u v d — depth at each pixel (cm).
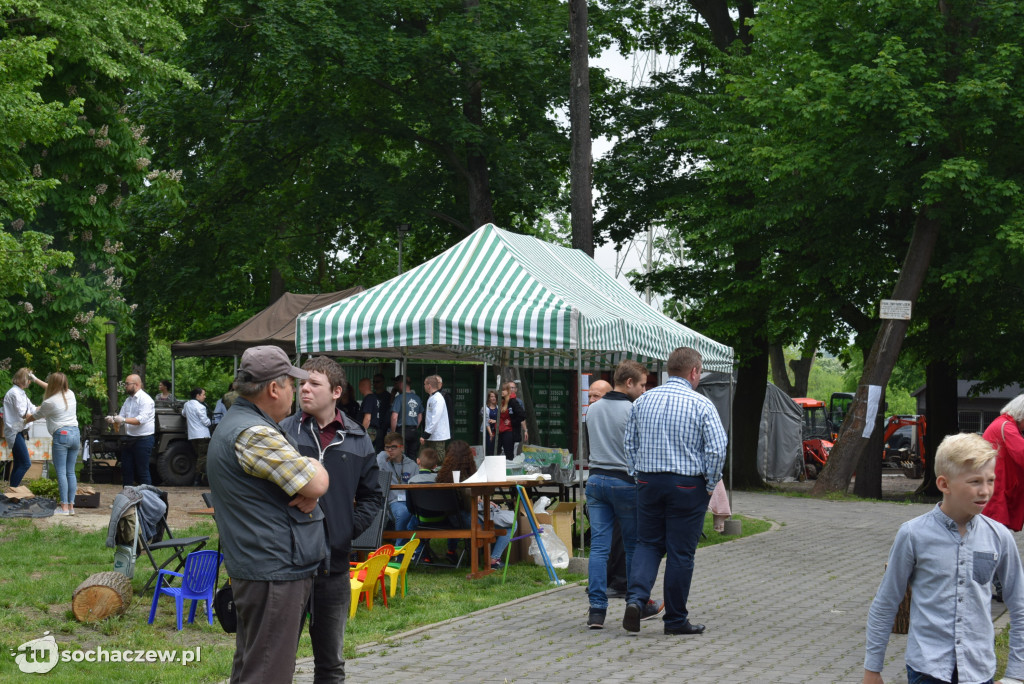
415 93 2923
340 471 520
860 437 2380
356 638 796
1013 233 2283
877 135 2416
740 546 1423
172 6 1931
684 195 2931
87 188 1881
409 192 3030
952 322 2852
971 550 410
